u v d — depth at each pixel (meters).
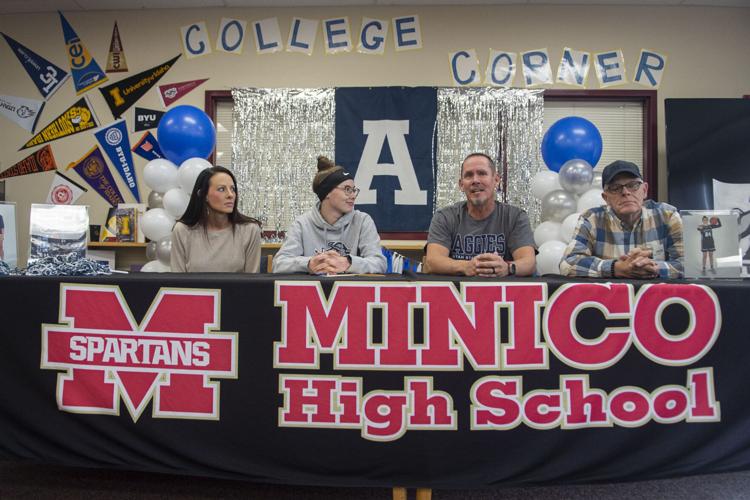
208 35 3.27
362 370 1.09
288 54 3.26
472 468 1.08
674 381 1.08
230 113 3.32
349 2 3.18
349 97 3.18
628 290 1.09
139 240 3.10
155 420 1.12
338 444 1.09
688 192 2.92
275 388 1.10
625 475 1.08
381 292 1.09
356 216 1.80
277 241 3.17
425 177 3.16
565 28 3.19
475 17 3.21
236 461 1.11
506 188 3.14
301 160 3.21
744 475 1.49
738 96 3.19
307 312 1.10
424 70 3.22
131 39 3.29
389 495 1.34
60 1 3.17
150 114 3.28
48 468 1.50
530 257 1.68
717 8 3.18
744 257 2.86
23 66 3.32
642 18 3.18
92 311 1.14
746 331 1.08
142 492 1.34
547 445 1.08
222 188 1.75
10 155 3.32
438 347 1.08
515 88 3.16
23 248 3.30
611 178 1.49
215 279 1.12
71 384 1.14
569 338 1.08
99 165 3.29
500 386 1.08
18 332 1.15
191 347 1.12
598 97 3.20
